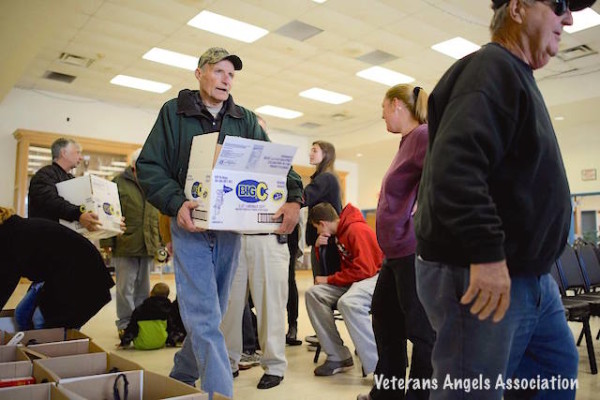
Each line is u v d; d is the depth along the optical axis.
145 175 1.72
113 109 9.18
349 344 3.43
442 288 1.02
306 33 6.14
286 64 7.21
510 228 0.98
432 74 7.59
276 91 8.51
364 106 9.40
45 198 2.74
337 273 2.72
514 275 0.98
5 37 5.12
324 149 3.28
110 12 5.55
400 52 6.70
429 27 5.86
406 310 1.82
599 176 8.55
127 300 3.66
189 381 1.90
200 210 1.61
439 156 0.95
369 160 12.87
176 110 1.80
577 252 3.64
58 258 2.28
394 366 1.95
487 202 0.91
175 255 1.72
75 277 2.31
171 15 5.63
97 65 7.28
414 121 1.96
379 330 1.99
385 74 7.62
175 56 6.92
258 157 1.63
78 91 8.54
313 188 3.13
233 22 5.84
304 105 9.36
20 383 1.53
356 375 2.61
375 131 10.64
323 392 2.30
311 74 7.64
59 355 1.90
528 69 1.07
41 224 2.26
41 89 8.42
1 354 1.85
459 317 0.99
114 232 2.89
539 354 1.12
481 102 0.94
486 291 0.90
